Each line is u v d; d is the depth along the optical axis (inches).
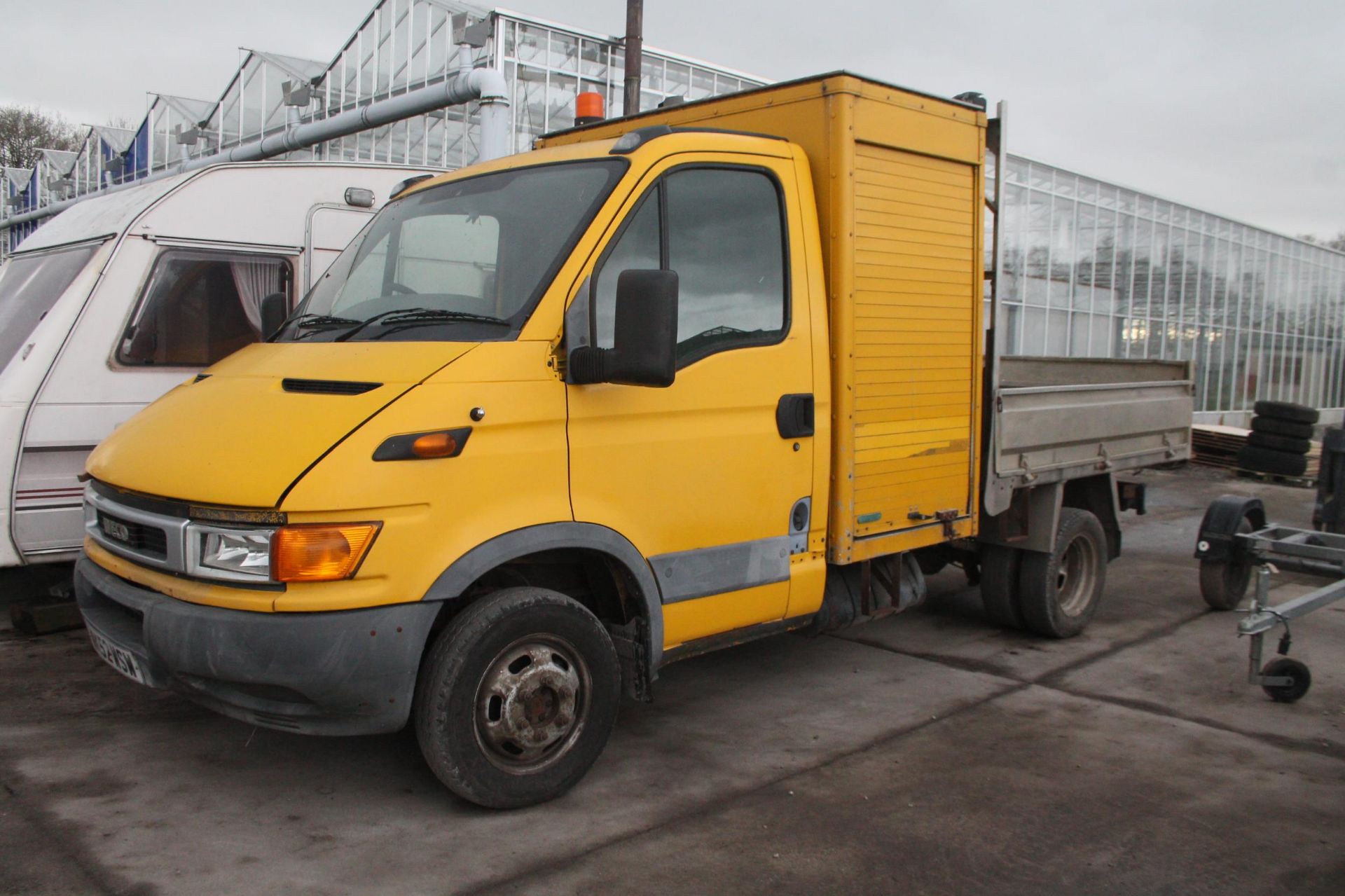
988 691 225.8
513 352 154.3
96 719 195.5
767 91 203.5
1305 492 564.1
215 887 137.5
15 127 1935.3
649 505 169.0
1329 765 186.7
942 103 213.8
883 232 202.1
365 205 305.3
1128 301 821.9
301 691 140.6
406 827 155.9
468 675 151.3
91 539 173.9
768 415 184.5
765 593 187.6
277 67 720.3
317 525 138.9
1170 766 184.9
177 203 268.4
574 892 138.9
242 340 279.4
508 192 181.2
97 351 250.4
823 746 192.2
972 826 160.1
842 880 143.4
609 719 168.9
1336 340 1160.8
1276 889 143.3
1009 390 234.2
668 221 172.7
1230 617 293.1
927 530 217.9
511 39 585.0
